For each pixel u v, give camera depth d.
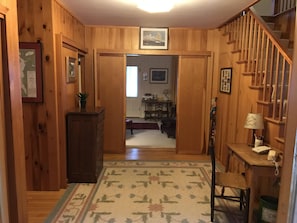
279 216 0.97
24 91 3.13
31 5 3.02
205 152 5.22
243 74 3.64
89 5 3.40
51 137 3.26
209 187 3.54
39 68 3.10
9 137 1.72
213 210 2.68
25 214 1.94
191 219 2.72
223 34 4.63
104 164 4.44
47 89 3.17
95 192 3.34
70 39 3.61
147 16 4.00
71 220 2.67
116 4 3.35
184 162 4.62
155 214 2.80
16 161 1.78
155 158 4.84
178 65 4.99
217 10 3.60
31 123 3.23
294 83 0.88
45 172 3.33
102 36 4.86
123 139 5.16
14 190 1.76
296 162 0.87
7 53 1.68
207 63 4.98
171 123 6.77
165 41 4.89
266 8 5.01
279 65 2.94
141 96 9.98
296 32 0.88
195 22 4.39
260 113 3.12
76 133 3.53
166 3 3.15
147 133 7.22
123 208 2.93
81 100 3.94
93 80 4.96
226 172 3.13
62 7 3.47
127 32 4.86
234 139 4.04
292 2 4.07
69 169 3.60
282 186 0.95
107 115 5.09
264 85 3.08
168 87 9.95
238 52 3.92
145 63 9.82
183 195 3.28
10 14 1.72
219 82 4.88
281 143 2.70
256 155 2.66
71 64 3.82
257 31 3.34
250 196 2.45
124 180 3.74
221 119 4.71
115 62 4.95
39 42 3.07
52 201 3.08
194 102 5.09
